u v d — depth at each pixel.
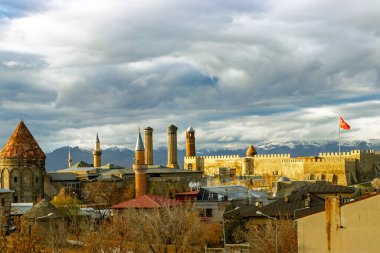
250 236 108.69
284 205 117.25
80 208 166.38
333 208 60.06
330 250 59.94
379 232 57.88
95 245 99.25
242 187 183.50
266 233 96.81
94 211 163.88
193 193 166.62
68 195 185.12
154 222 114.19
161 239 112.06
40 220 129.38
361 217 58.78
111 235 107.00
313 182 191.88
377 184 191.88
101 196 198.62
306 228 61.19
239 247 109.56
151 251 108.69
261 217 117.06
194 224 115.94
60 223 125.81
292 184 188.25
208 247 116.81
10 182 198.62
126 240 111.62
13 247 69.88
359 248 58.56
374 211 58.25
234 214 120.75
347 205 59.47
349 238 59.09
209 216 153.50
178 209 124.75
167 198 157.25
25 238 71.31
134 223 118.12
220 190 171.62
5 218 85.19
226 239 119.06
